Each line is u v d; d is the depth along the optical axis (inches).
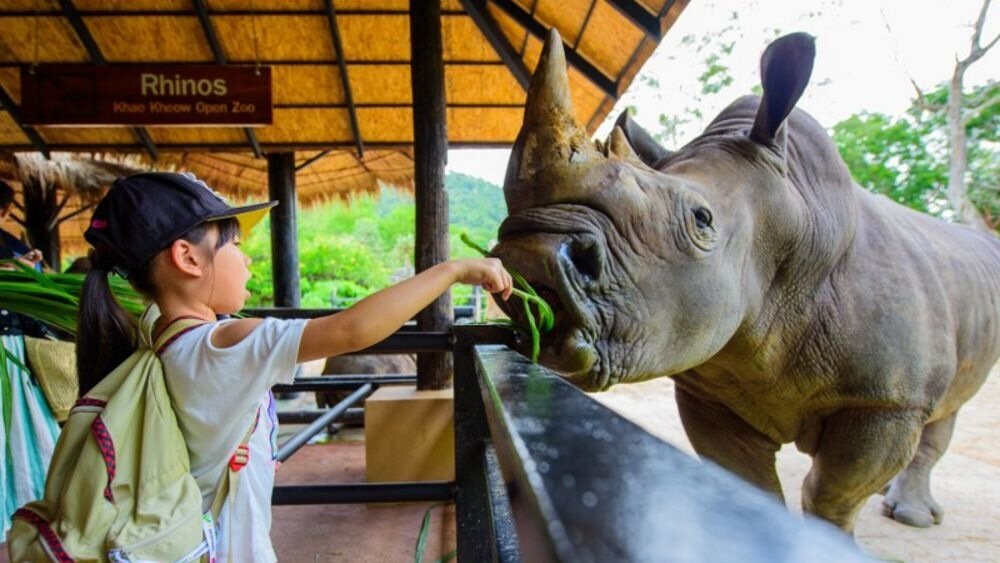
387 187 426.3
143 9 249.4
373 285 1077.1
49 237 388.5
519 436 24.3
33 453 119.3
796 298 104.3
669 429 278.4
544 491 17.9
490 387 39.3
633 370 81.9
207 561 56.7
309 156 394.9
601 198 77.8
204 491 57.9
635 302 79.7
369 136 304.3
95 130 291.7
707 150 101.3
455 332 84.4
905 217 135.7
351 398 161.0
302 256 1063.6
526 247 74.9
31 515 52.2
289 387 178.4
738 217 93.1
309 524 147.2
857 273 107.7
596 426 26.4
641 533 14.9
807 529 15.4
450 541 137.4
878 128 855.7
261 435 66.1
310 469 185.6
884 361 105.2
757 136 100.3
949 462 242.8
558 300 77.4
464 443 82.8
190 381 55.4
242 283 64.3
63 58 268.4
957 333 126.6
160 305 61.3
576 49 244.5
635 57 224.1
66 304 73.7
